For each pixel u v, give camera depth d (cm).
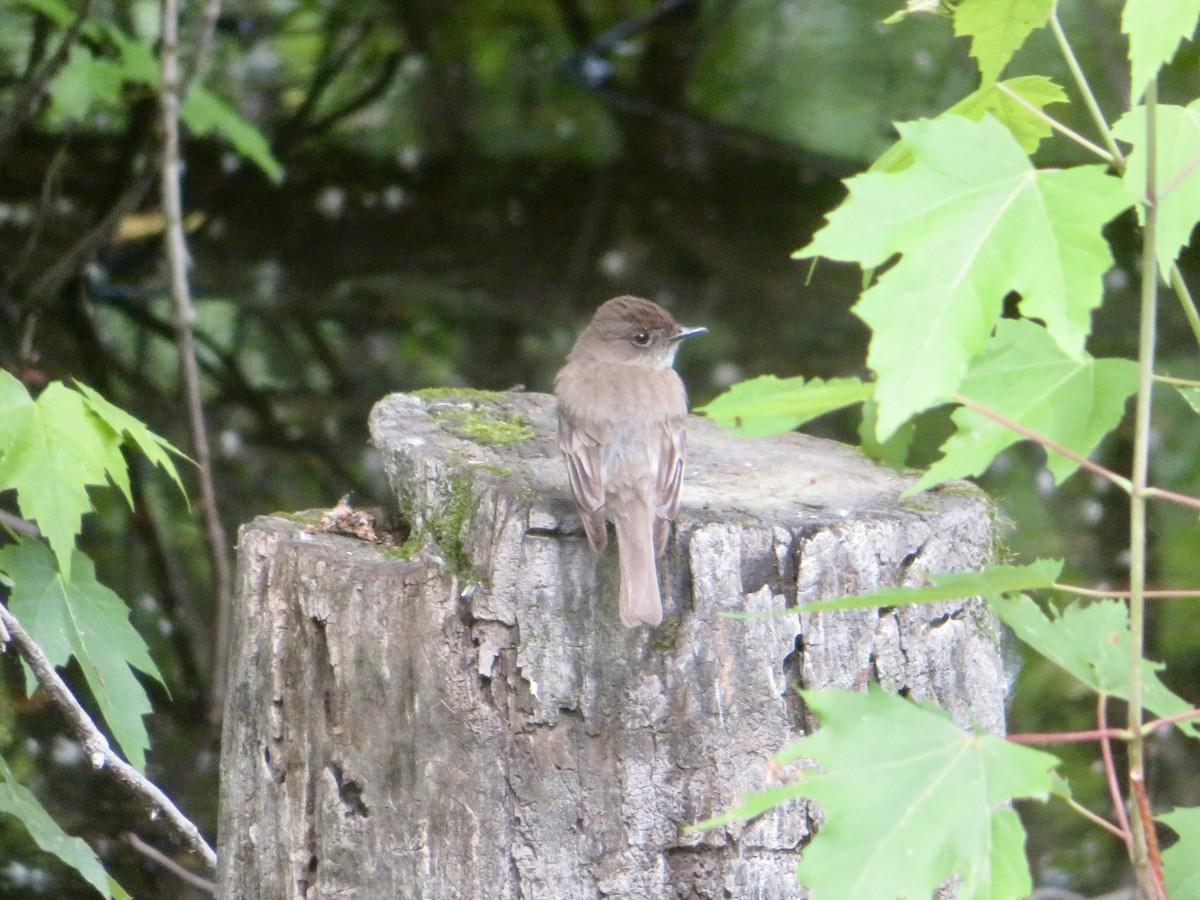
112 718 785
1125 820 477
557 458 750
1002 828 432
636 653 660
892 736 449
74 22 1538
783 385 503
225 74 2362
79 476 750
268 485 1647
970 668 710
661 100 2527
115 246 2061
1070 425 523
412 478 732
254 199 2250
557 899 665
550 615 662
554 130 2498
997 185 423
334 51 2453
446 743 670
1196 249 2061
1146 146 488
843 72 2464
